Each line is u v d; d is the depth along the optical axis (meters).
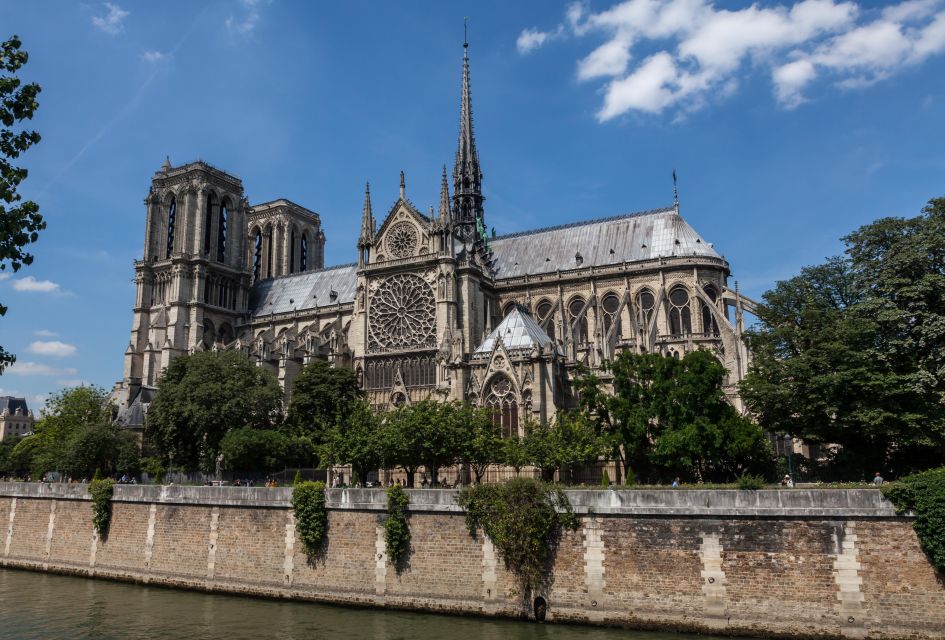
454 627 45.69
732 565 42.81
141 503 65.25
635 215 125.00
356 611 50.81
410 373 111.44
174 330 141.62
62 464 94.81
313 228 191.38
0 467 131.38
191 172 149.75
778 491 42.56
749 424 60.25
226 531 59.22
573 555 46.50
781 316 68.06
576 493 47.00
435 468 64.88
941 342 56.47
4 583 64.81
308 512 54.69
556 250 127.19
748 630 41.75
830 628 40.28
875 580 40.03
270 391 99.50
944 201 60.62
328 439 72.81
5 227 27.25
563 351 82.12
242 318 152.88
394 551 51.03
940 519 38.44
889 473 58.72
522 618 46.81
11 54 28.55
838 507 41.19
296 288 156.00
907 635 38.91
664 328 110.50
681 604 43.44
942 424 53.81
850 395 56.91
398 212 117.81
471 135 141.25
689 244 116.50
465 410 65.94
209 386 93.62
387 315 115.69
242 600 55.47
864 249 64.25
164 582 61.50
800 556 41.56
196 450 96.12
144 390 125.50
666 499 44.72
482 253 129.62
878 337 59.78
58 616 51.91
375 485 74.31
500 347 73.44
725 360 97.81
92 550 67.62
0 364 28.25
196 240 147.12
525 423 65.25
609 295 117.50
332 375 100.81
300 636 45.16
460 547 49.50
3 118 27.95
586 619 45.31
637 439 62.03
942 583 38.72
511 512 47.38
